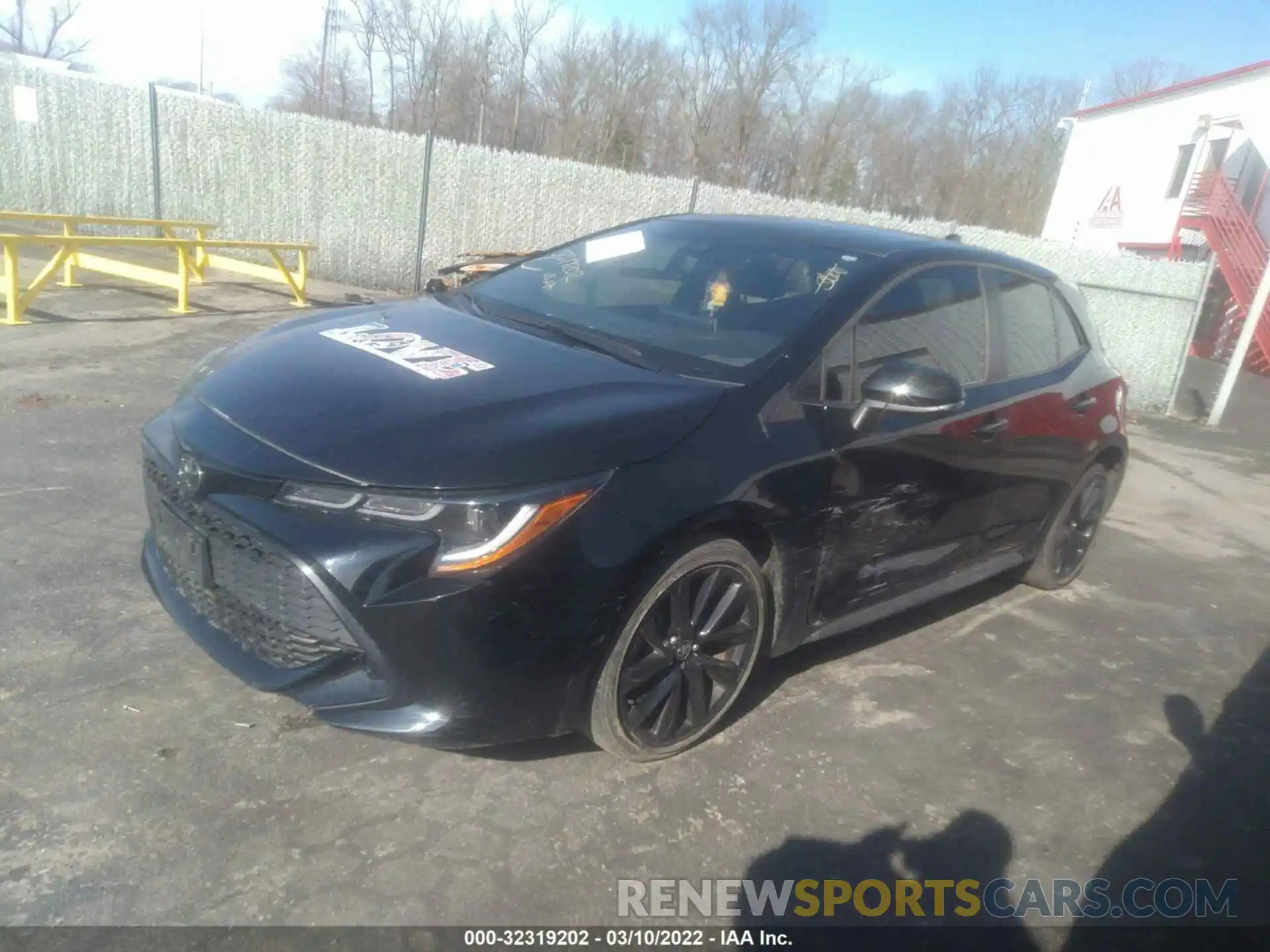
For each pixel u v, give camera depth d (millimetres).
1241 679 4488
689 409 3000
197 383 3195
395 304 4078
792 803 3092
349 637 2553
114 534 4293
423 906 2471
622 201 14945
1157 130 25438
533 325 3650
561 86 36938
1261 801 3475
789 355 3311
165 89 14547
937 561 4086
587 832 2814
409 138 13914
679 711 3135
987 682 4129
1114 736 3814
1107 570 5852
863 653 4238
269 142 14383
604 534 2668
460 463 2578
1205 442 10969
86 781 2738
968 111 40781
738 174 37281
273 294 11602
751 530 3117
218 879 2463
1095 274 14203
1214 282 22406
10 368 6711
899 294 3756
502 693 2635
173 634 3545
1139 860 3059
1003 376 4230
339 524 2549
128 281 11039
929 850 2973
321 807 2770
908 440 3580
